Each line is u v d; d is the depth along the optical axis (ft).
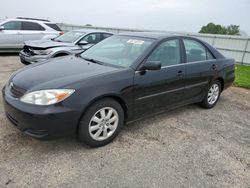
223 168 9.29
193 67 13.46
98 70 10.34
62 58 12.89
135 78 10.59
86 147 10.00
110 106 10.04
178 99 13.23
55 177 8.07
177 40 13.03
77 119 9.05
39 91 8.70
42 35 34.50
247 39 43.16
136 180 8.21
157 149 10.28
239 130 12.90
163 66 11.97
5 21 32.48
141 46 11.87
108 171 8.57
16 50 33.53
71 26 65.67
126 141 10.77
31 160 8.86
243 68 38.04
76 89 8.93
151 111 11.97
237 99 18.86
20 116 8.67
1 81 19.15
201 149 10.56
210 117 14.44
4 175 7.96
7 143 9.80
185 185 8.16
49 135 8.71
